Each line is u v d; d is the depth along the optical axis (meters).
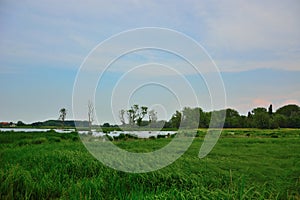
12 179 4.08
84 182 4.20
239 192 3.75
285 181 4.20
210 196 3.71
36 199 3.97
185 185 4.26
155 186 4.32
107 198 3.98
